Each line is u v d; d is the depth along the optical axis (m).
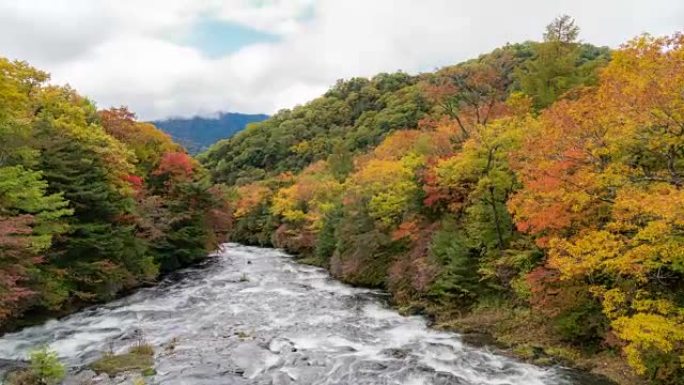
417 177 28.02
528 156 16.48
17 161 20.39
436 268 23.38
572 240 14.66
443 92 35.84
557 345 16.89
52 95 30.66
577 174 13.91
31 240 17.45
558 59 34.06
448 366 15.88
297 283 32.44
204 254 42.62
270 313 23.53
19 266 16.77
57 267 22.75
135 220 29.64
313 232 46.59
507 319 19.66
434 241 24.03
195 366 15.46
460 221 24.81
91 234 24.03
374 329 20.58
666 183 12.15
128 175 30.52
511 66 57.94
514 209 16.91
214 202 39.12
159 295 27.73
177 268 38.50
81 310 23.59
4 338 18.80
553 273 16.31
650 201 10.64
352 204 33.75
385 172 31.11
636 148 13.12
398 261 28.83
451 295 22.16
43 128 23.88
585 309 16.28
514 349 17.12
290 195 56.22
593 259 12.07
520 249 20.19
